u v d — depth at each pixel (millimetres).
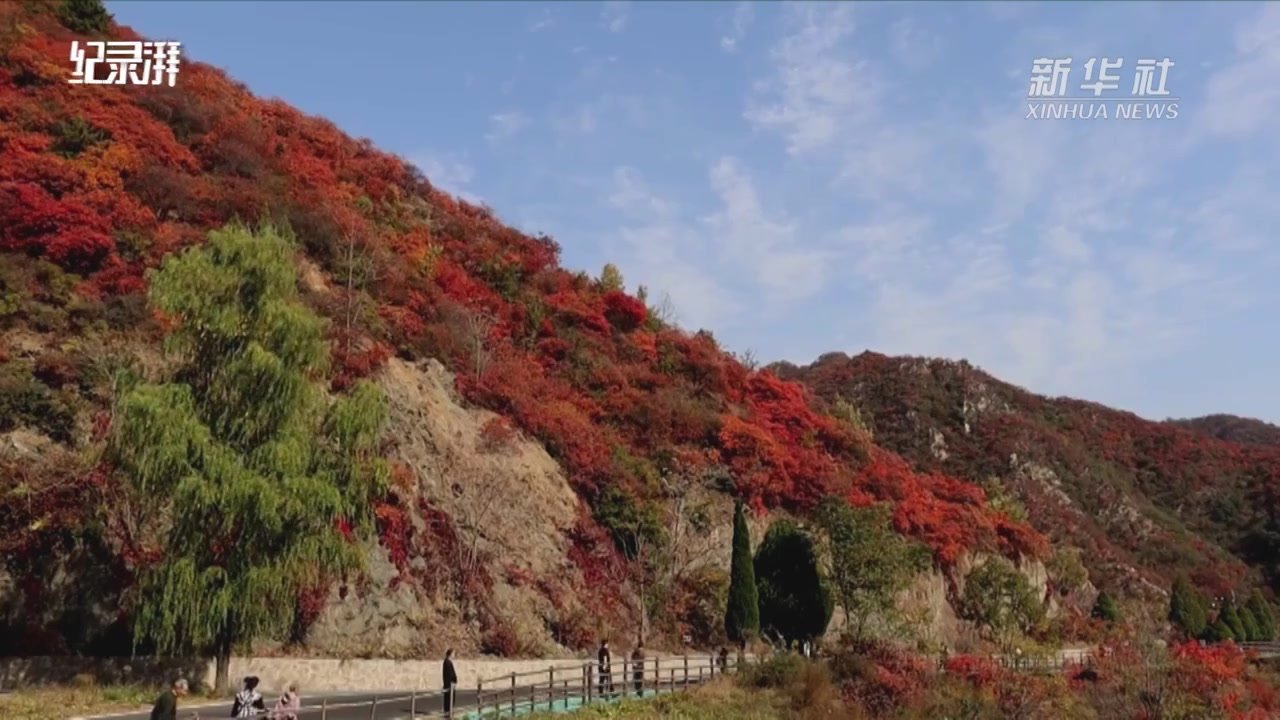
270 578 25750
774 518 55656
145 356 33500
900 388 144875
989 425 137625
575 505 45531
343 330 40562
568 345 58375
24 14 50594
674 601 45969
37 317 32562
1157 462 149250
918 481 76438
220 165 47625
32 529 27172
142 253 37219
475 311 53344
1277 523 132500
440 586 35906
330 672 29906
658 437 55125
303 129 60156
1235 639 75938
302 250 45250
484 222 67375
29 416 29453
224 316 27359
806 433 66938
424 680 32062
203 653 28281
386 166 63281
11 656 26000
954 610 63719
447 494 39031
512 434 45188
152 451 25234
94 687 25453
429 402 42281
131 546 28875
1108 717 39594
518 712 26266
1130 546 117875
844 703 33969
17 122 40719
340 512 27312
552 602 39688
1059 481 127375
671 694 32094
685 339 68562
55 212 36250
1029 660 46125
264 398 27188
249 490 25562
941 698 36562
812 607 43625
